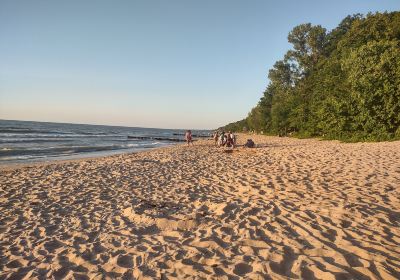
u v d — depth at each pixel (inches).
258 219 235.9
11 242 217.8
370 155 543.5
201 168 535.8
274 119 2139.5
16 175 499.8
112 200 326.3
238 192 335.6
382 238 189.0
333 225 213.6
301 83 2158.0
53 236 226.2
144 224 244.8
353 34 1481.3
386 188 305.7
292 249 179.3
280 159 587.5
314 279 146.1
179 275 159.0
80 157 924.0
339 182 345.7
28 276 165.8
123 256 185.6
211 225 233.1
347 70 1086.4
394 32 1331.2
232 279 150.7
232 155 754.8
